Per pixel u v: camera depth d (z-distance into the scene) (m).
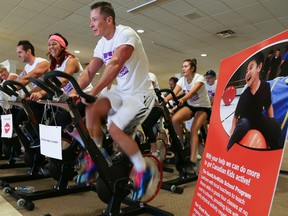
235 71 1.07
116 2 5.19
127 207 1.92
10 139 3.17
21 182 2.62
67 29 7.00
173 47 8.44
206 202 1.08
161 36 7.33
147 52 9.13
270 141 0.79
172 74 13.62
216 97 1.18
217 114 1.14
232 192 0.91
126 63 1.62
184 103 2.85
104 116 1.71
